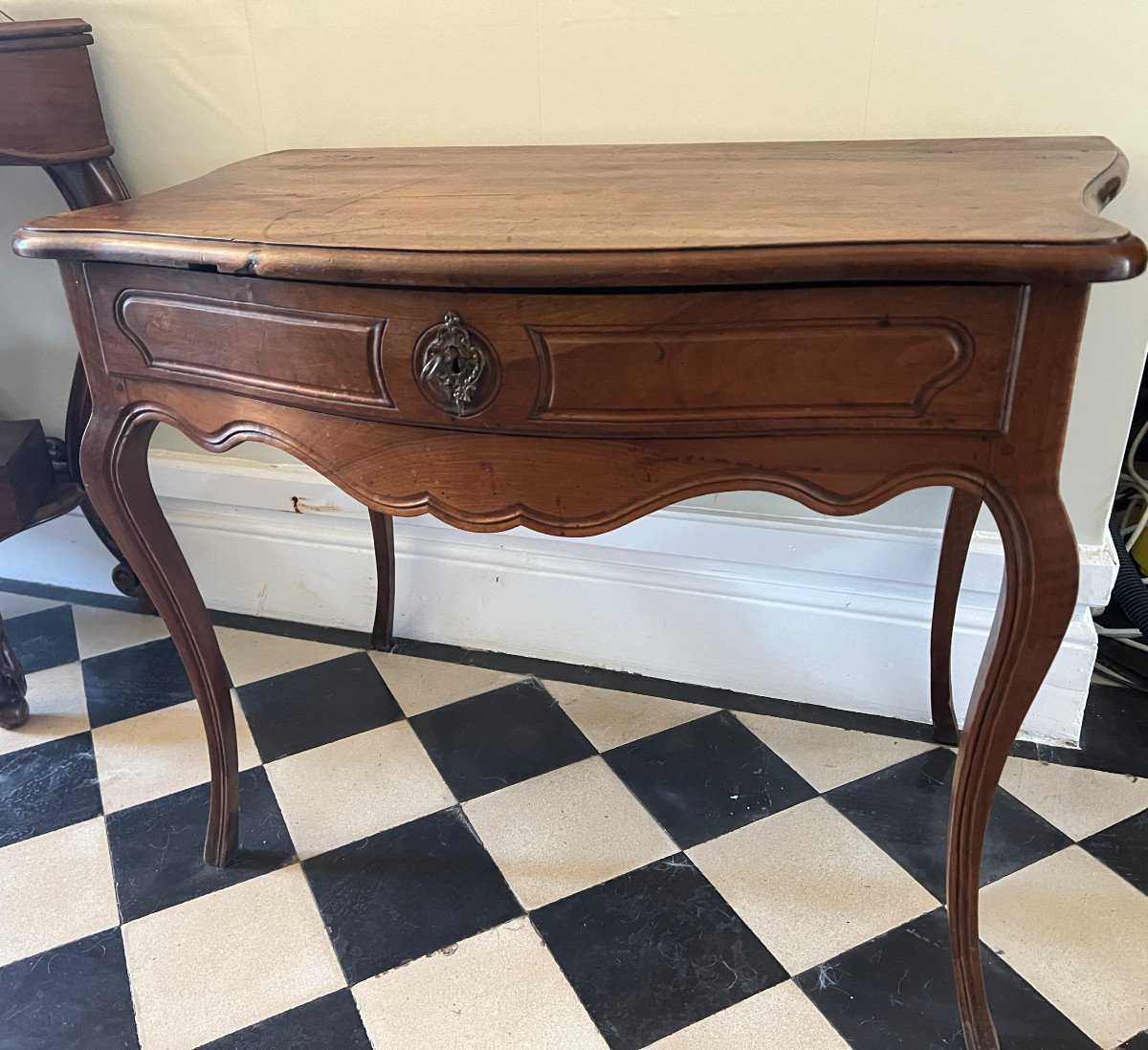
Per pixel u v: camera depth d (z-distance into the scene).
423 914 0.97
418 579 1.36
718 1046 0.83
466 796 1.12
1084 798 1.07
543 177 0.87
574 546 1.25
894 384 0.63
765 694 1.26
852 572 1.14
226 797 1.01
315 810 1.10
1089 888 0.96
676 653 1.28
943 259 0.57
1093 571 1.06
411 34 1.09
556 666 1.34
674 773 1.14
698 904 0.96
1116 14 0.89
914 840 1.03
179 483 1.40
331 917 0.97
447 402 0.69
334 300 0.69
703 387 0.65
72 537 1.54
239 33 1.15
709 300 0.62
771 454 0.67
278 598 1.46
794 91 1.00
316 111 1.17
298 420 0.76
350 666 1.36
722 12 0.99
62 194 1.23
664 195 0.75
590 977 0.89
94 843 1.07
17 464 1.26
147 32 1.18
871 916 0.94
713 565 1.21
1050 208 0.64
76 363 1.31
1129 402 1.01
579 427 0.68
